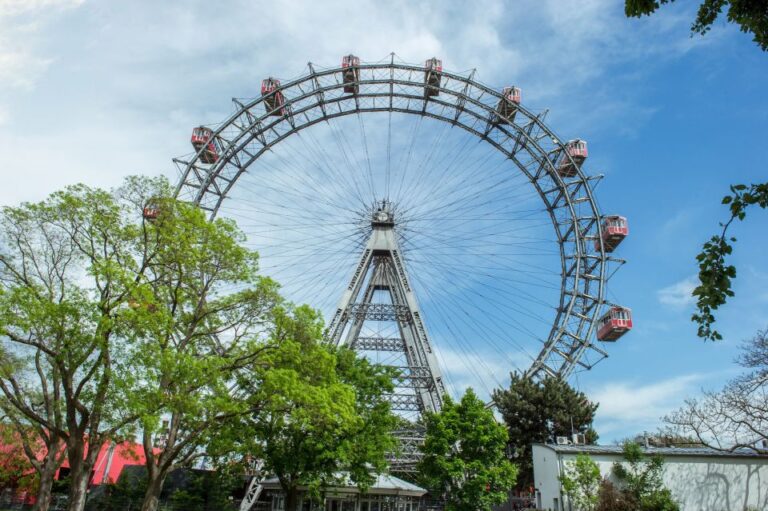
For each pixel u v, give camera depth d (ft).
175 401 101.65
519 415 232.73
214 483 195.62
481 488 157.38
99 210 114.11
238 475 169.17
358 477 152.66
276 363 118.93
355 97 259.39
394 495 186.09
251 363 116.06
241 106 256.11
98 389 105.91
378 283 257.75
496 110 257.34
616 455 152.87
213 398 106.63
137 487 195.62
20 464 166.81
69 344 103.86
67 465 215.51
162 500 195.42
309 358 120.26
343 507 184.96
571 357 241.96
